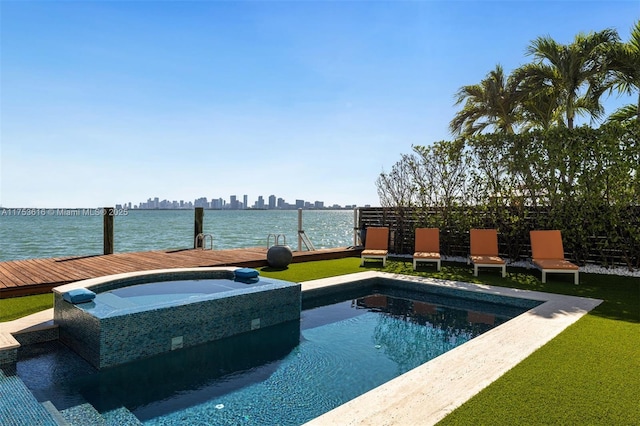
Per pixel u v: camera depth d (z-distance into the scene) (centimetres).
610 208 861
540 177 950
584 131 880
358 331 538
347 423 243
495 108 1290
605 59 1002
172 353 443
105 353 392
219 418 305
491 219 1047
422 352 458
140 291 562
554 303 584
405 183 1210
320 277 820
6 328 454
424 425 239
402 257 1164
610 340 410
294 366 413
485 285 737
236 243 2430
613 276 823
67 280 688
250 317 522
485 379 311
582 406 264
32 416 277
